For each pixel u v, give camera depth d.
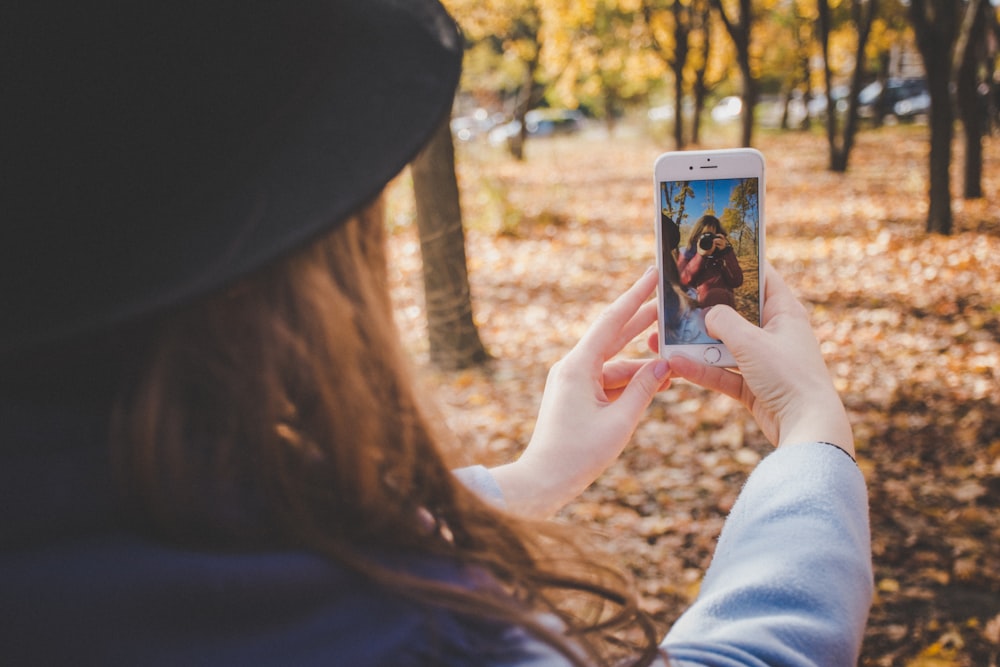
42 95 0.45
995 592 3.74
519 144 28.59
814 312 8.14
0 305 0.45
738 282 1.38
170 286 0.45
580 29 28.41
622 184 20.16
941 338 7.03
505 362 6.97
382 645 0.49
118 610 0.45
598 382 1.01
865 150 26.08
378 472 0.54
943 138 10.95
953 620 3.58
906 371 6.32
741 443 5.20
